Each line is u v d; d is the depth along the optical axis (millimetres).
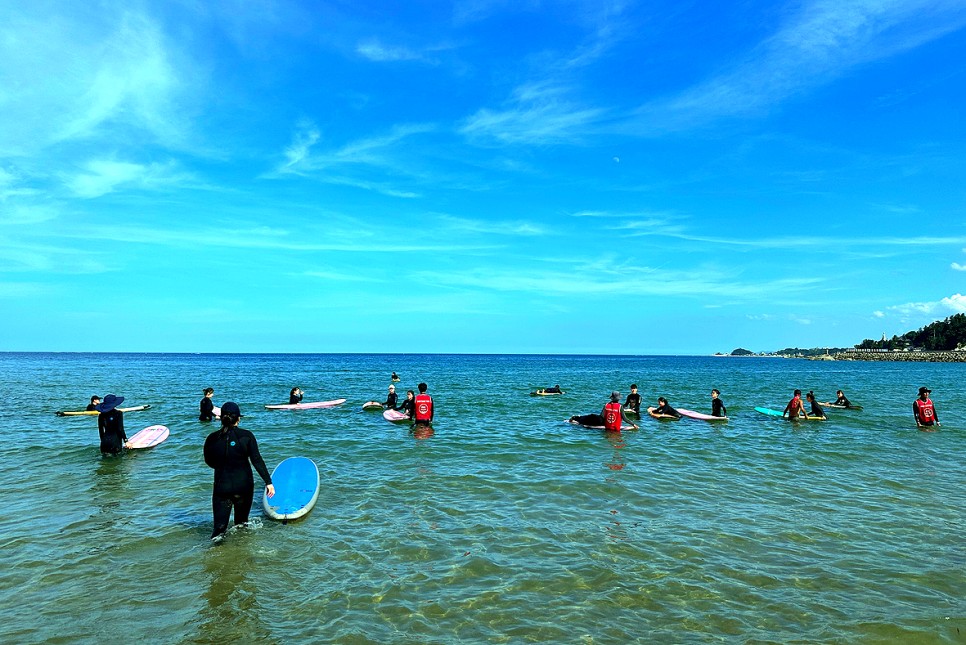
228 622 5527
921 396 19875
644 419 21422
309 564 6996
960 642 5262
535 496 10156
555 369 79812
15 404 25688
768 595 6223
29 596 6070
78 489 10547
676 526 8516
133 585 6363
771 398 33031
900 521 8859
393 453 14172
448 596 6148
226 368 75562
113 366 81250
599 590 6320
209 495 10164
